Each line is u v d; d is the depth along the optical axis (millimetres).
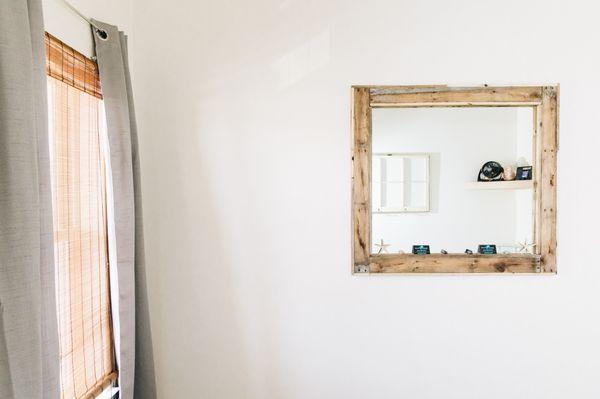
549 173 1789
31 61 915
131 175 1512
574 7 1793
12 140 859
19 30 882
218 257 1825
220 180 1821
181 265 1828
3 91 848
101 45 1426
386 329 1828
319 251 1821
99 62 1410
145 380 1625
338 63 1807
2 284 842
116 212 1463
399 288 1828
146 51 1807
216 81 1814
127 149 1491
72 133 1308
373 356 1829
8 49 856
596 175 1804
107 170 1497
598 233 1810
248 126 1814
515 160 1826
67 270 1271
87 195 1400
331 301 1826
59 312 1226
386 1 1803
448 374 1833
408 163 1825
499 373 1829
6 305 845
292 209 1820
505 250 1829
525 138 1822
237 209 1821
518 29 1798
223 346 1830
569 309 1821
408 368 1830
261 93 1813
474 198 1818
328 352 1829
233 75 1813
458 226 1825
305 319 1828
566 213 1812
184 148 1814
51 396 971
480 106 1818
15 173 862
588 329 1820
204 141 1815
